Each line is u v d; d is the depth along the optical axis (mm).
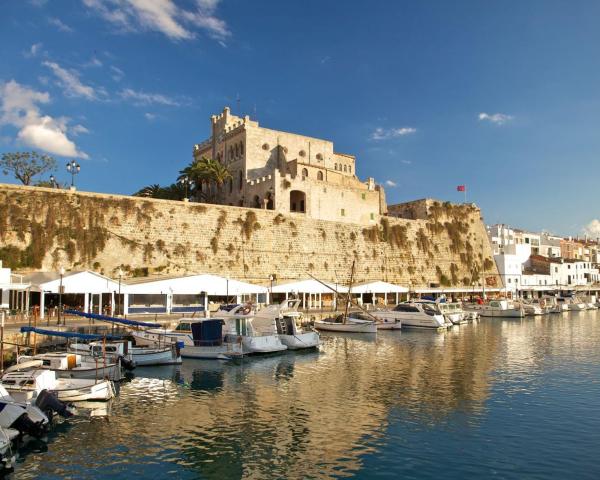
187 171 84875
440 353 42531
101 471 17828
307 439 20906
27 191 55500
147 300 58406
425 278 92500
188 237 64625
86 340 38188
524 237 149875
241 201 88250
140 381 31719
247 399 27156
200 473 17688
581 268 137125
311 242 76688
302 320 57406
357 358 40094
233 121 98188
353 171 105562
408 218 103188
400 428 22219
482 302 89125
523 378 32219
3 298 47188
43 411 21906
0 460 17891
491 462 18562
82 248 56688
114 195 60625
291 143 94688
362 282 76562
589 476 17391
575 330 62062
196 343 40156
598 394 28078
